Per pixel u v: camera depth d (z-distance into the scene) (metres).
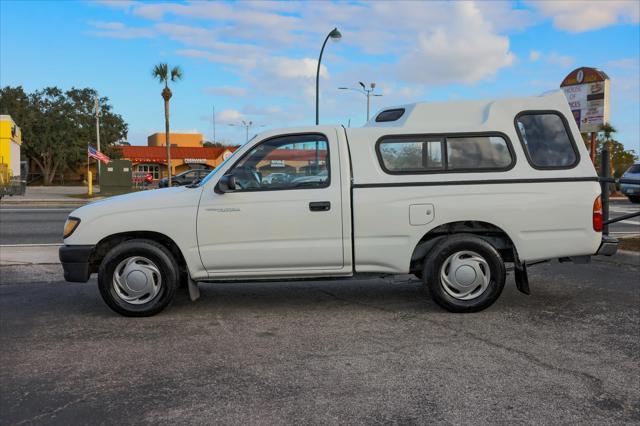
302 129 5.59
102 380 3.96
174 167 61.97
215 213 5.41
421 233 5.45
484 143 5.56
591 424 3.25
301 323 5.32
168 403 3.57
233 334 5.00
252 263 5.46
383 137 5.57
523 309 5.73
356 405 3.51
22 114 60.53
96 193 31.66
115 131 66.31
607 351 4.46
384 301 6.14
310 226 5.42
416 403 3.53
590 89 18.12
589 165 5.54
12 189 28.88
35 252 9.73
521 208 5.44
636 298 6.20
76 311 5.86
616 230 13.68
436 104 5.72
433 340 4.76
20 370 4.17
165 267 5.47
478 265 5.49
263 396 3.66
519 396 3.63
